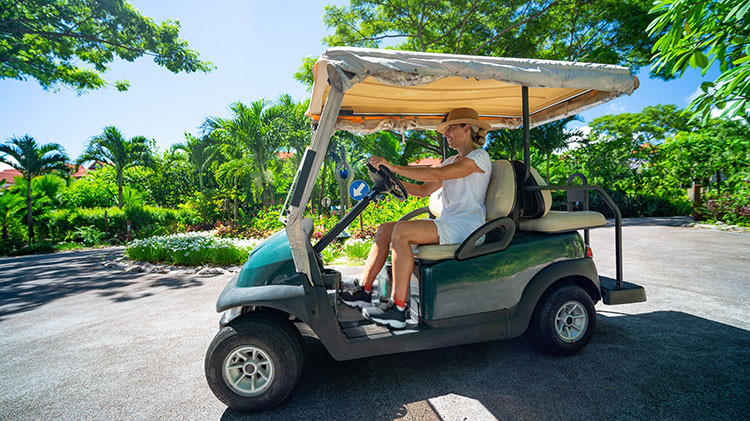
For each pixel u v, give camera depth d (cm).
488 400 200
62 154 1548
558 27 1470
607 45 1458
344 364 251
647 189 1853
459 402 199
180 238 757
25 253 1236
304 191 192
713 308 342
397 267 223
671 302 363
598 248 712
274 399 195
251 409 195
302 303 196
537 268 245
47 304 455
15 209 1455
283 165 1598
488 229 231
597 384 212
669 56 246
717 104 213
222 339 192
